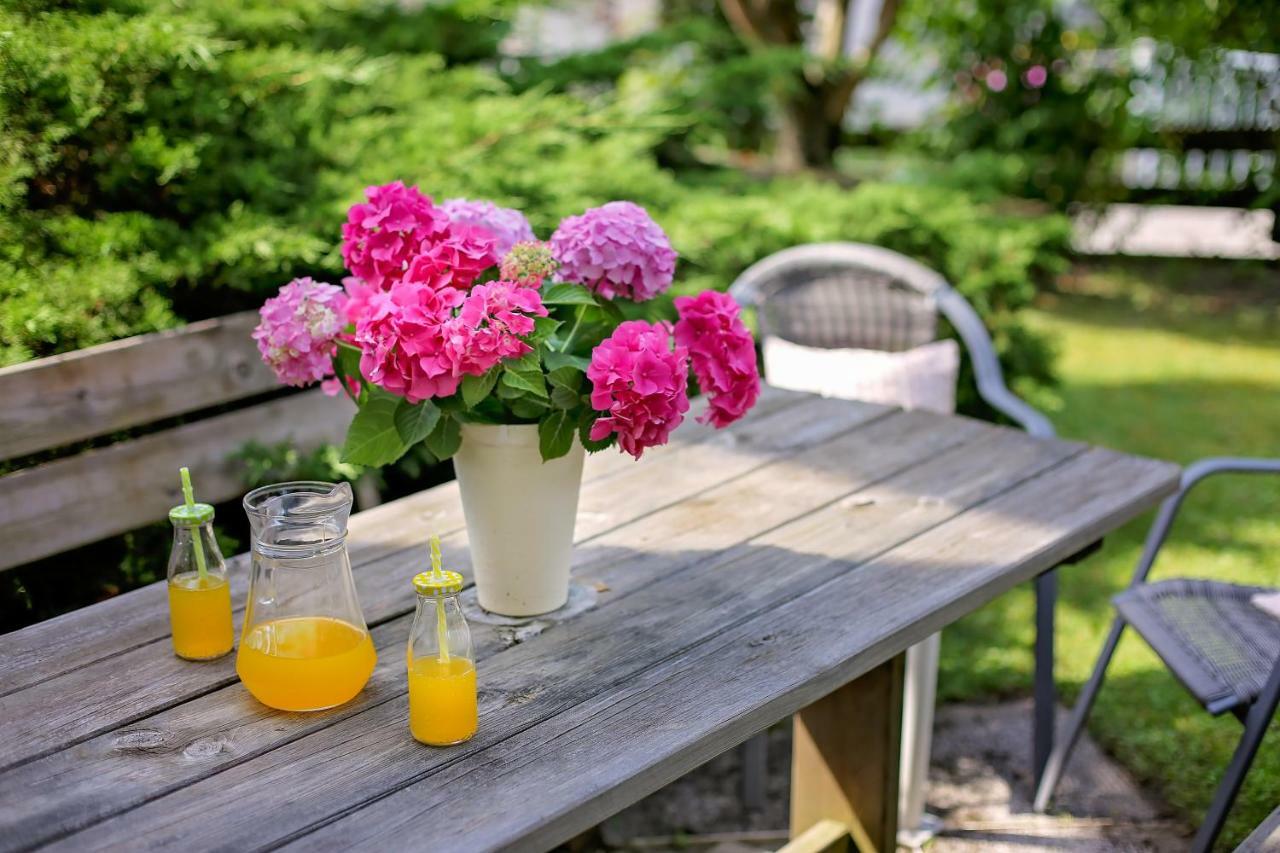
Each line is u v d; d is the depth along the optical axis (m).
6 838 1.08
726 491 1.88
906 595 1.55
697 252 3.29
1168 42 5.96
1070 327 5.90
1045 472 1.97
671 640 1.44
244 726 1.26
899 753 1.91
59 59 2.18
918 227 3.77
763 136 6.60
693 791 2.52
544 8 4.20
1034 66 6.38
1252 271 6.81
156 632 1.46
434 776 1.17
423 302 1.30
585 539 1.72
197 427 2.20
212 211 2.50
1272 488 3.98
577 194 3.04
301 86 2.69
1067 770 2.50
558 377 1.36
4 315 2.06
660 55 4.53
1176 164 6.29
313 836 1.08
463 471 1.45
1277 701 1.85
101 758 1.20
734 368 1.42
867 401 2.33
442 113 2.99
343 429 2.41
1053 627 2.33
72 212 2.36
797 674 1.36
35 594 2.27
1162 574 3.34
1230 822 2.33
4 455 1.93
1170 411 4.73
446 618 1.20
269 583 1.28
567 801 1.13
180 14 2.59
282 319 1.42
